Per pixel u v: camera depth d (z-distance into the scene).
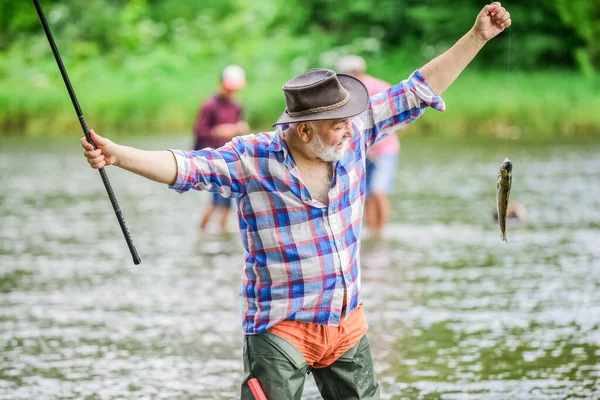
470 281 13.50
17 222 18.80
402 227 17.86
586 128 34.72
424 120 35.69
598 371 9.50
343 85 6.42
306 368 6.52
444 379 9.30
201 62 44.44
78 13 46.59
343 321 6.48
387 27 45.50
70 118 38.22
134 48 46.12
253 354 6.45
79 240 16.97
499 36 42.00
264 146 6.30
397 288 13.09
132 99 38.62
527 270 14.13
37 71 42.66
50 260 15.25
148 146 31.73
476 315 11.67
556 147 30.80
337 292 6.38
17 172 26.52
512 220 18.16
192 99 39.03
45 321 11.60
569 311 11.84
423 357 10.02
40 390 9.09
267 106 37.53
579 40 42.22
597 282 13.34
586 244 15.97
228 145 6.34
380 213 17.25
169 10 50.38
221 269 14.59
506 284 13.27
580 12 41.06
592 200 20.44
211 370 9.71
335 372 6.63
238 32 46.91
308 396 8.97
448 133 35.44
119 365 9.88
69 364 9.90
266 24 47.44
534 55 41.81
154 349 10.44
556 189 21.95
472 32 6.68
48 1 47.84
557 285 13.20
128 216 19.69
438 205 20.33
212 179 6.27
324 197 6.36
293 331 6.38
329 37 45.06
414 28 44.78
